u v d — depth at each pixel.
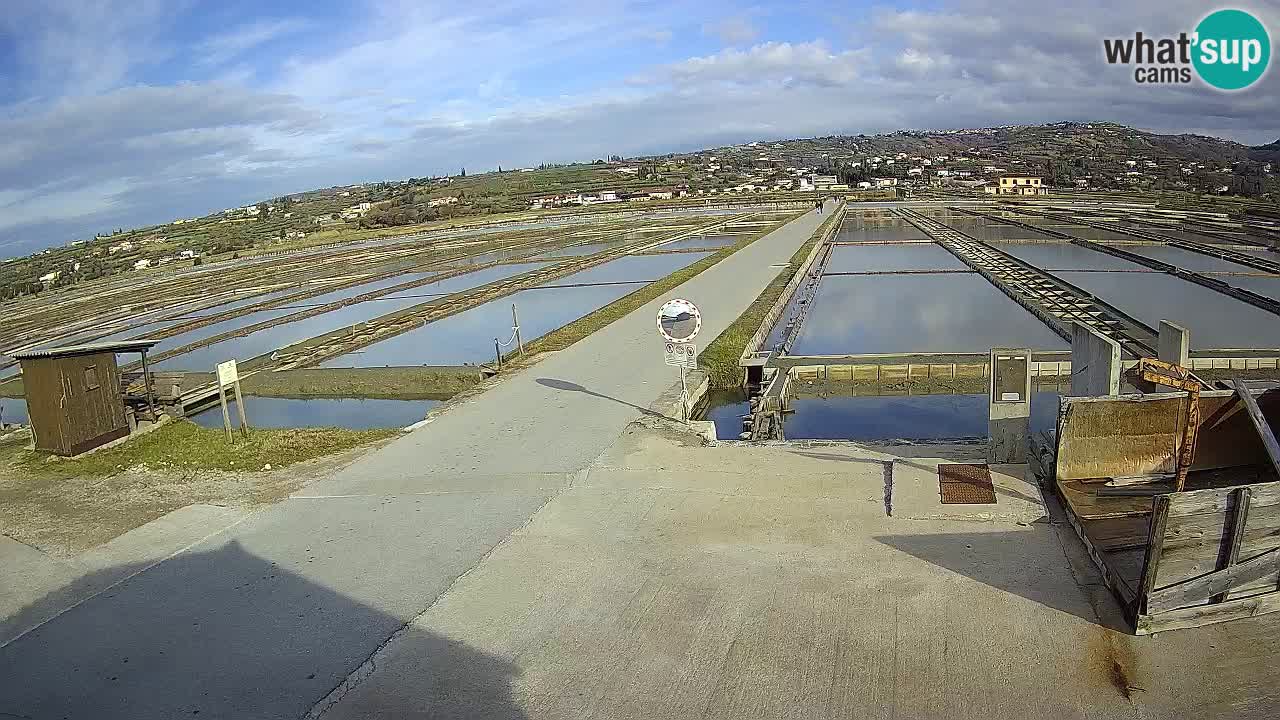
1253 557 4.95
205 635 5.65
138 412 12.45
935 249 40.16
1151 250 36.53
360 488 8.41
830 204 82.75
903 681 4.64
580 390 12.01
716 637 5.19
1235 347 17.72
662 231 54.22
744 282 24.16
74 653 5.53
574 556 6.45
